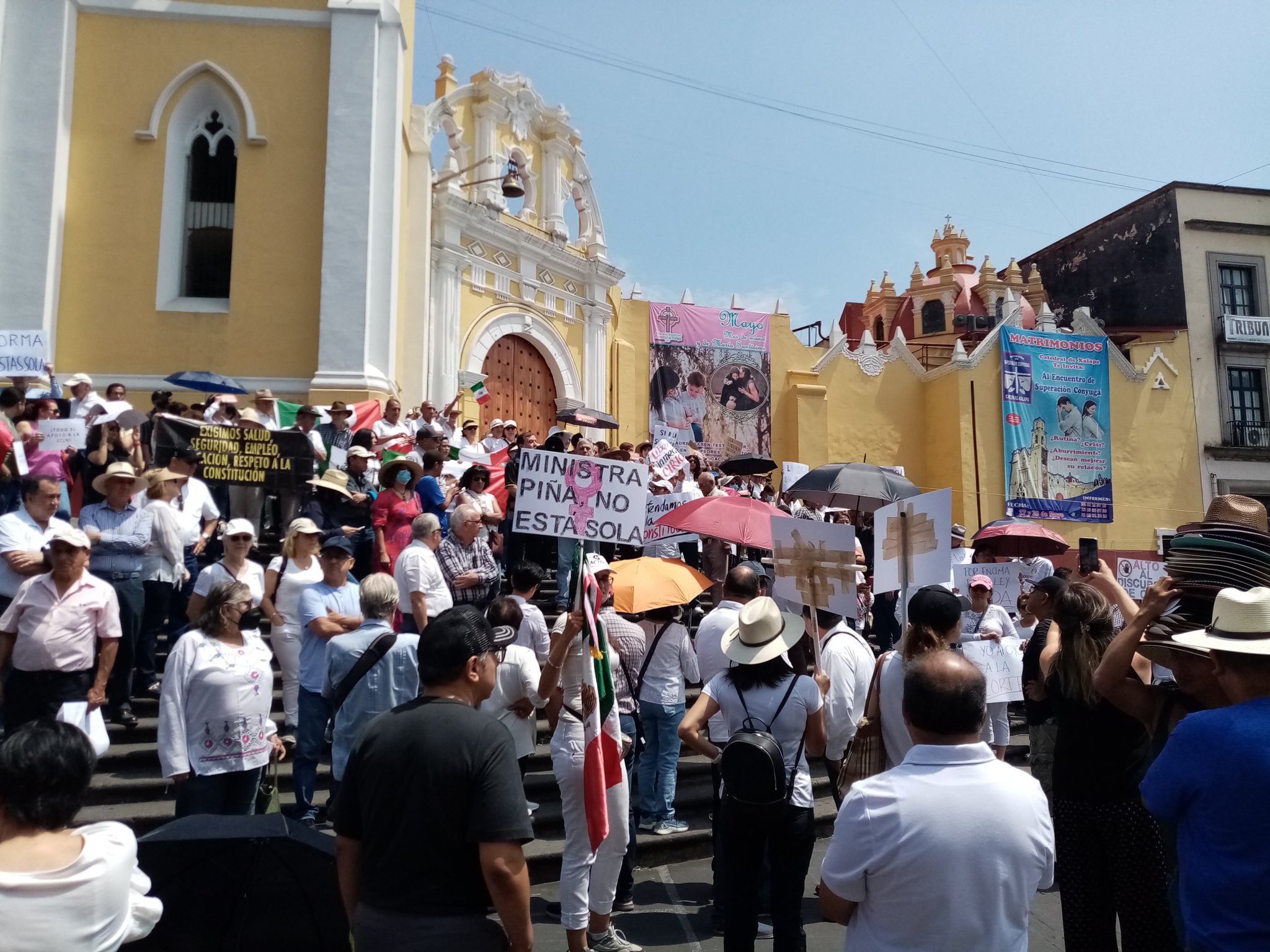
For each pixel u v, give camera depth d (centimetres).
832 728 553
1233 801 273
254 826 356
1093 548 484
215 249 1500
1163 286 2939
